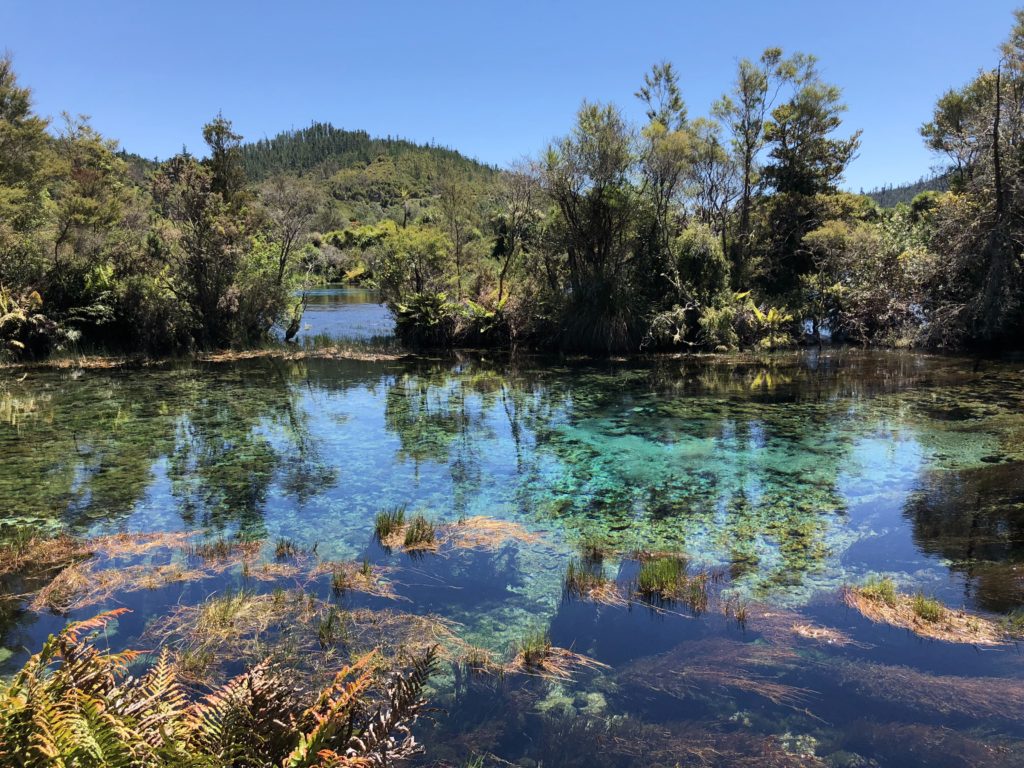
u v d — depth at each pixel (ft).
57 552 17.52
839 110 79.46
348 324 93.30
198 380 49.78
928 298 62.39
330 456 28.43
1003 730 9.64
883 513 20.48
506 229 81.00
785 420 33.96
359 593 15.06
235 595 14.84
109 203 64.34
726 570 16.65
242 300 67.31
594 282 66.39
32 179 65.51
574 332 66.54
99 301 61.00
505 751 9.56
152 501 22.45
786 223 81.51
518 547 18.30
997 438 28.55
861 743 9.48
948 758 9.09
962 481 22.97
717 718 10.29
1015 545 17.26
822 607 14.29
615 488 23.85
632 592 15.25
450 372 55.31
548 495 23.18
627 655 12.41
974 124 59.72
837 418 33.91
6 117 65.26
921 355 56.95
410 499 22.79
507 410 38.37
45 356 59.11
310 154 610.24
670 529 19.79
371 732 7.27
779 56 76.07
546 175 64.69
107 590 15.08
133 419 35.68
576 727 10.03
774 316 66.28
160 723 6.67
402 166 480.23
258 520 20.62
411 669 11.59
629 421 34.78
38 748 5.45
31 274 59.26
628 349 65.16
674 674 11.50
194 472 25.96
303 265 133.18
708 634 13.15
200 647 12.17
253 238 70.59
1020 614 13.41
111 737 5.94
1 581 15.75
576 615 14.12
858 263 69.00
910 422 32.24
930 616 13.28
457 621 13.87
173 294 63.82
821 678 11.28
